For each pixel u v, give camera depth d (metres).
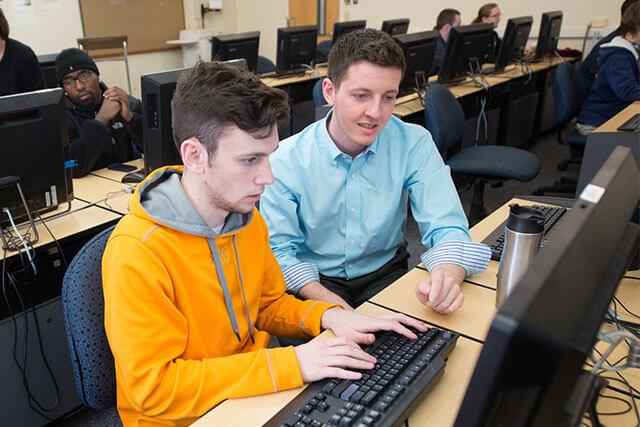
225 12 7.05
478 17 5.12
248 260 1.05
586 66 4.20
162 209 0.90
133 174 2.16
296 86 4.30
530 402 0.42
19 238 1.56
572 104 3.63
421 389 0.82
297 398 0.84
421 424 0.79
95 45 4.61
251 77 0.87
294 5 6.82
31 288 1.60
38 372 1.62
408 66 3.38
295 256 1.42
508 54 4.22
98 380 0.96
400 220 1.51
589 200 0.58
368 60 1.19
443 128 2.83
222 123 0.82
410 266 2.65
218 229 0.97
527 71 4.38
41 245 1.55
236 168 0.85
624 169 0.70
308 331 1.07
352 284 1.45
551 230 1.43
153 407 0.84
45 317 1.62
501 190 3.80
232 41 4.01
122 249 0.86
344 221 1.41
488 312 1.11
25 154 1.52
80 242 1.71
